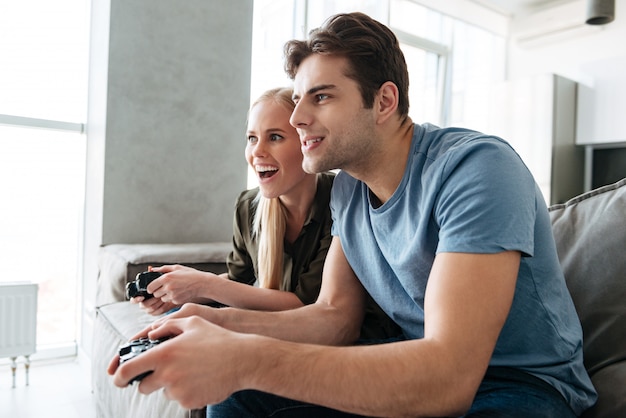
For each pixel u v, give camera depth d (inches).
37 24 89.9
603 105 148.7
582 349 31.5
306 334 32.8
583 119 153.4
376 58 29.1
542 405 25.0
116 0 82.7
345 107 28.9
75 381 81.6
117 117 83.7
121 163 84.6
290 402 28.8
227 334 22.1
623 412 28.0
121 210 84.8
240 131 99.3
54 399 73.5
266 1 107.6
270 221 43.7
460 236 23.4
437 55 164.1
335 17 29.6
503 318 22.5
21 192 90.5
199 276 40.0
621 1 151.6
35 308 80.2
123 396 42.9
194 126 92.9
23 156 90.4
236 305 40.1
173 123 90.3
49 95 91.5
